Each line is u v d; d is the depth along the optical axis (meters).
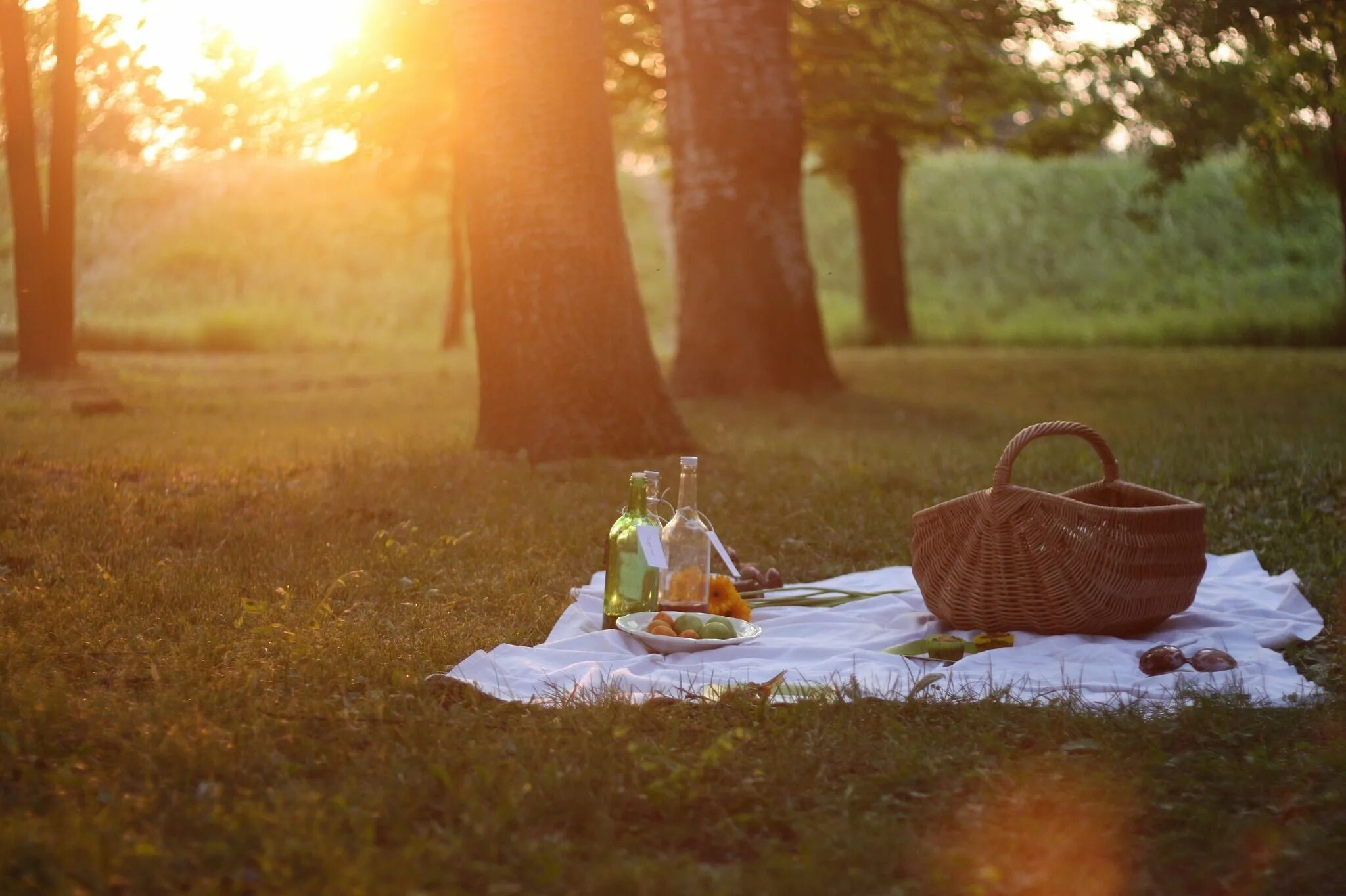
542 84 8.92
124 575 5.23
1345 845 2.78
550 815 2.88
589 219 9.05
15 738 3.18
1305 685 4.11
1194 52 13.23
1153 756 3.31
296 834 2.67
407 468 8.29
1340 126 13.27
